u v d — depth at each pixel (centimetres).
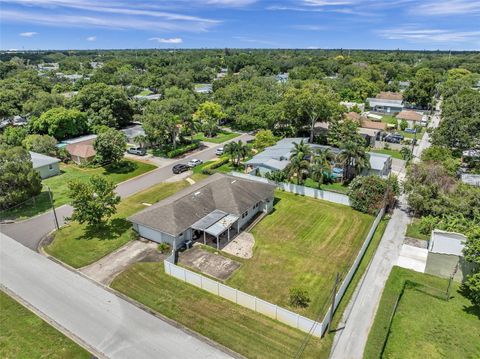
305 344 2238
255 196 3978
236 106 8544
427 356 2169
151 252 3278
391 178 4297
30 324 2400
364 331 2353
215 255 3241
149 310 2545
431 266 2961
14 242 3469
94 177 3522
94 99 7881
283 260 3166
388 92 12288
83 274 2959
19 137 6419
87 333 2320
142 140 6231
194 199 3769
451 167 4769
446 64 18638
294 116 7156
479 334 2344
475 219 3400
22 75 12262
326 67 18788
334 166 5484
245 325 2397
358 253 3284
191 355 2152
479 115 5872
